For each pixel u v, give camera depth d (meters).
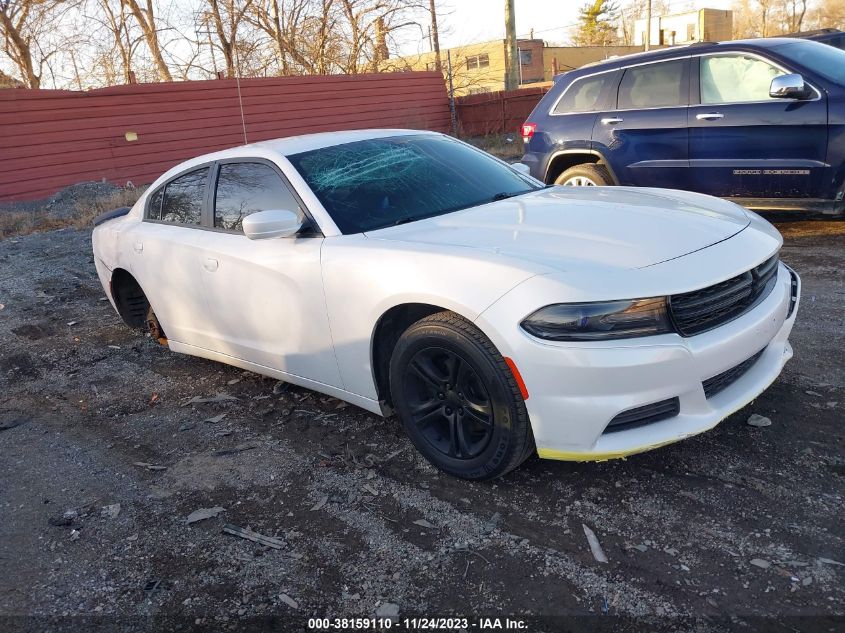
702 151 6.28
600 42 59.16
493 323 2.61
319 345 3.44
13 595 2.57
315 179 3.63
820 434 3.07
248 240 3.77
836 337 4.06
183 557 2.71
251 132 19.61
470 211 3.49
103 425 4.06
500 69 38.94
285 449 3.51
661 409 2.61
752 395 2.85
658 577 2.33
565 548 2.53
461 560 2.53
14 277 8.41
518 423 2.69
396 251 3.03
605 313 2.49
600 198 3.58
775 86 5.61
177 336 4.59
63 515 3.09
